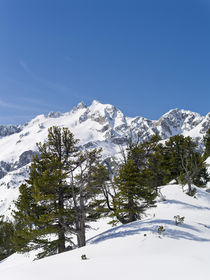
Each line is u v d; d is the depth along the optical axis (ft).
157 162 110.42
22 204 68.33
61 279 31.17
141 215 86.74
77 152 72.13
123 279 29.53
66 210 65.16
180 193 122.01
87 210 68.13
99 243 55.01
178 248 44.24
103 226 97.96
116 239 54.65
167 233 54.19
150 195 82.94
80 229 63.98
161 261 34.94
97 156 69.51
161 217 74.95
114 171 89.15
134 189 80.33
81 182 67.46
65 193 69.51
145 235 52.39
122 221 82.38
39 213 67.97
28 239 65.31
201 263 32.81
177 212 89.92
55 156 70.49
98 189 71.92
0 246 128.47
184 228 60.54
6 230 126.62
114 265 34.76
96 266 35.14
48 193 66.44
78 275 32.17
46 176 61.31
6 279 34.32
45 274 33.86
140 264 34.24
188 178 125.18
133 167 83.87
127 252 42.91
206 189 148.66
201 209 98.63
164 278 28.68
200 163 144.77
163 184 158.81
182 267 31.60
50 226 66.18
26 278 32.83
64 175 63.46
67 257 44.45
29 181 70.69
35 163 69.62
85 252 47.16
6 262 87.61
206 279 27.37
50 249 67.10
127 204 82.28
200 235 57.31
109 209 81.56
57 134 71.61
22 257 85.46
